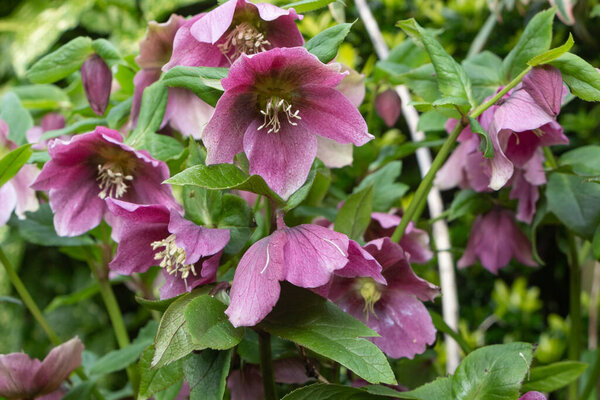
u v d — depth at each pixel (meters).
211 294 0.42
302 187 0.44
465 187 0.61
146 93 0.50
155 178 0.49
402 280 0.48
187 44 0.46
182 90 0.52
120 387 1.11
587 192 0.57
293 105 0.44
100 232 0.60
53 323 1.14
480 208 0.64
